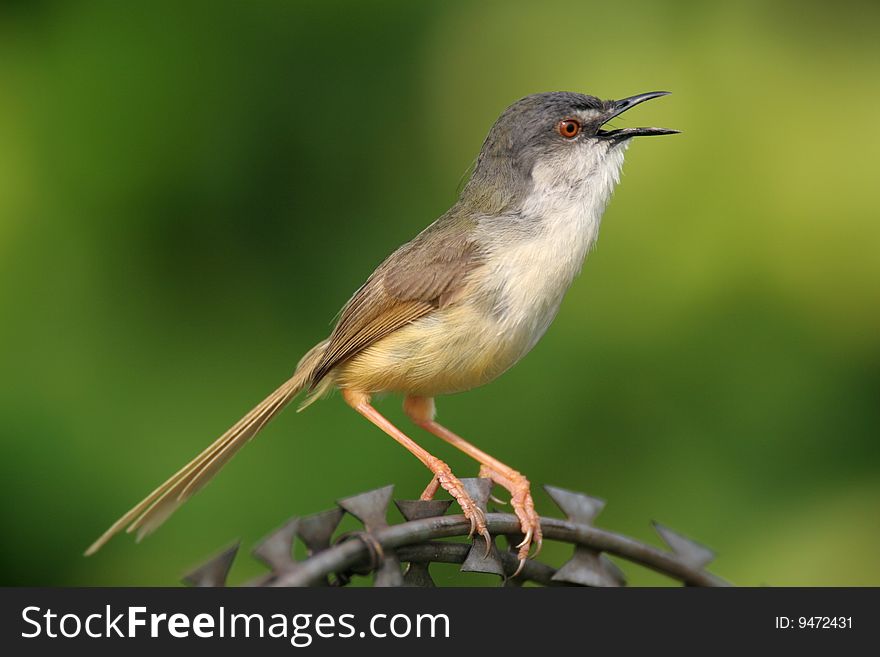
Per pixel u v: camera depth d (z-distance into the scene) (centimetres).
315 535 664
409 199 1268
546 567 809
